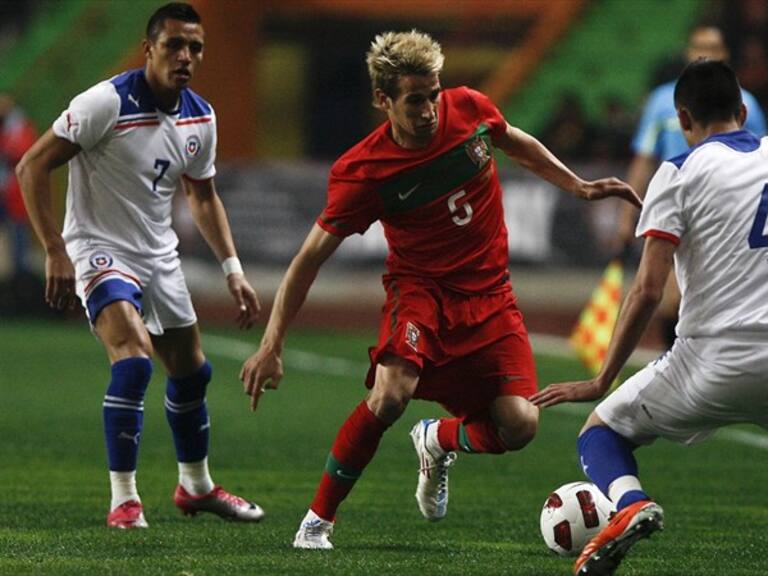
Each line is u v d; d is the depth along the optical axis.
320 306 68.69
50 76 88.50
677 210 18.28
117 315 23.39
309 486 29.44
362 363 55.41
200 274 68.00
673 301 41.59
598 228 66.69
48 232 23.30
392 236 21.69
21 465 31.61
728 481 30.81
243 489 28.95
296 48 91.44
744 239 18.19
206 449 24.97
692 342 18.59
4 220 71.75
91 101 23.30
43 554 20.38
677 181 18.30
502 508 26.66
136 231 23.98
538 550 21.75
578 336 45.06
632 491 18.52
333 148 91.50
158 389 47.12
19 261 71.50
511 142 22.11
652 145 38.69
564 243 66.88
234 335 64.62
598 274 66.62
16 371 51.03
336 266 68.44
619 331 18.28
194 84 80.75
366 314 68.25
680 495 28.78
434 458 23.73
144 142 23.67
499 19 87.12
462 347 21.75
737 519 25.62
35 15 94.94
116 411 23.42
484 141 21.36
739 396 18.38
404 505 26.92
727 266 18.27
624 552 17.83
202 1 80.56
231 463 32.66
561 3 83.88
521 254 67.00
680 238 18.41
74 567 19.23
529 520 25.19
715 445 36.69
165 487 28.94
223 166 68.38
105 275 23.59
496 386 22.05
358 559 20.31
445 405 22.56
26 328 67.44
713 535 23.64
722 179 18.23
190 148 24.20
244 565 19.55
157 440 36.12
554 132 81.19
